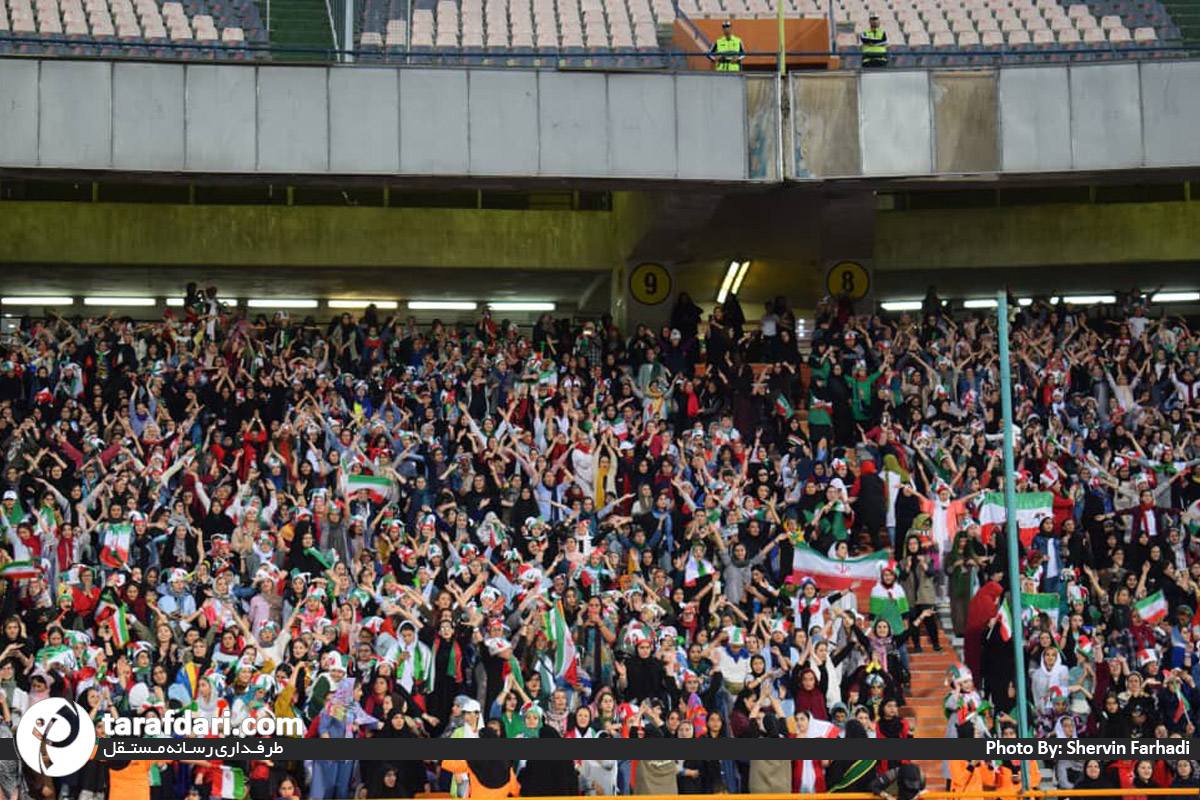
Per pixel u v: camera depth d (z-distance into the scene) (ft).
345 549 145.07
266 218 216.74
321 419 163.63
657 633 132.36
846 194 187.73
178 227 215.31
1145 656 135.85
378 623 130.31
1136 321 195.42
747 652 133.90
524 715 120.47
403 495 159.12
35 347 180.55
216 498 147.74
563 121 175.11
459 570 138.21
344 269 219.20
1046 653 134.72
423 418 169.78
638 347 184.24
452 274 222.69
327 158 172.55
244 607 137.28
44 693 120.67
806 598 139.23
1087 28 232.53
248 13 212.43
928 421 173.27
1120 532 157.48
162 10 212.43
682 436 167.84
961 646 149.28
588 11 231.30
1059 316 196.24
